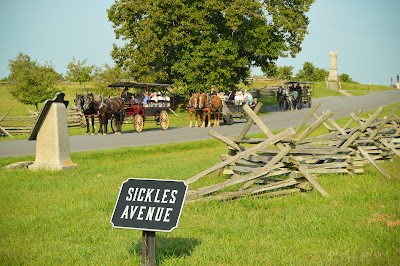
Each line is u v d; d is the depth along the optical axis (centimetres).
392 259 853
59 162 2020
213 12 5794
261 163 1480
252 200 1288
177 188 784
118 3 5819
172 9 5588
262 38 5909
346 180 1559
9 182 1727
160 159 2361
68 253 927
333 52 10769
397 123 2220
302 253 906
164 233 1039
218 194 1312
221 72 5700
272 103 7181
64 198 1430
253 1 5722
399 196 1331
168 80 6009
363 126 1667
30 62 5850
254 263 859
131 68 5650
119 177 1775
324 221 1099
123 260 885
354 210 1191
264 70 6425
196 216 1167
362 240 966
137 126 3994
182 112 6031
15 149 2848
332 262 849
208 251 919
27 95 5694
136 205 789
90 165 2164
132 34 5753
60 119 2028
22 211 1280
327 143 1806
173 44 5575
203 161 2183
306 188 1389
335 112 5378
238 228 1064
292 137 1348
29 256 914
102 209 1277
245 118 5044
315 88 9688
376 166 1656
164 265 853
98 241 1005
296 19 6169
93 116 3794
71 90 7888
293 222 1095
